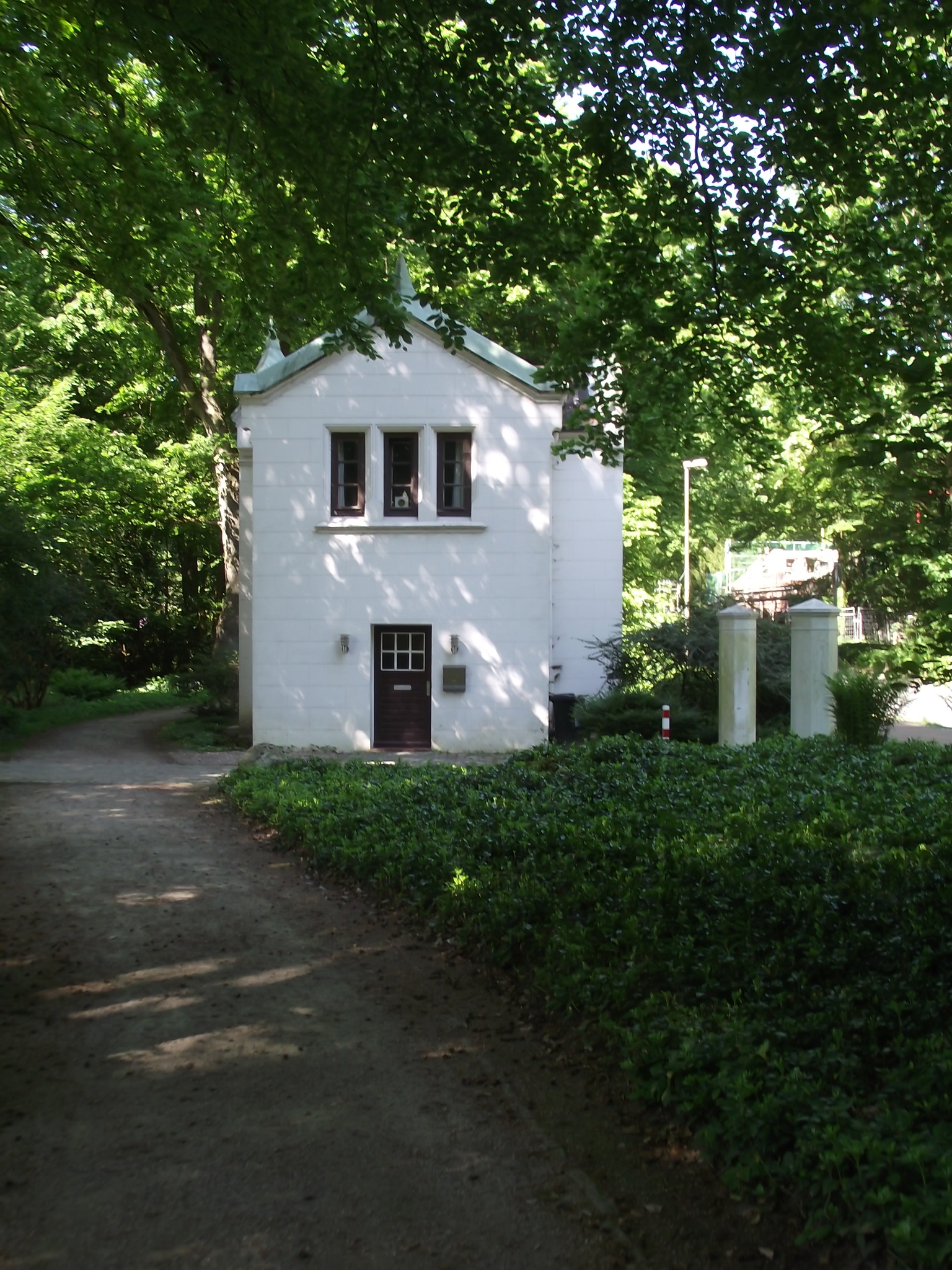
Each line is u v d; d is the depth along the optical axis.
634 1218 4.17
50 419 30.11
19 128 11.95
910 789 11.12
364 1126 4.98
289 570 22.34
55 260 15.16
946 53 8.54
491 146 9.42
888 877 7.19
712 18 8.12
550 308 26.22
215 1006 6.64
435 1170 4.55
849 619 26.00
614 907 7.54
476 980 7.18
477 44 8.78
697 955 6.39
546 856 9.21
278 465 22.31
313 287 11.04
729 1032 5.23
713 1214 4.15
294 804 13.33
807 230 9.62
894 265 8.77
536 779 13.73
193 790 17.27
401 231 11.33
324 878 10.42
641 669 22.75
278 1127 4.96
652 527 33.66
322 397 22.23
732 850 8.41
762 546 39.72
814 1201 3.99
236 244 11.73
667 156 9.45
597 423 12.40
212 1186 4.39
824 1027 5.16
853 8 7.75
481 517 22.25
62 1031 6.18
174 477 30.06
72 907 9.05
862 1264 3.67
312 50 9.89
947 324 6.09
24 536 21.42
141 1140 4.80
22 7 10.48
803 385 10.29
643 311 10.42
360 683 22.36
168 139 12.03
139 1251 3.91
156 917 8.79
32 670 23.27
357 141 9.57
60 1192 4.33
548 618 22.28
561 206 10.08
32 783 17.91
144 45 9.62
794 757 14.09
